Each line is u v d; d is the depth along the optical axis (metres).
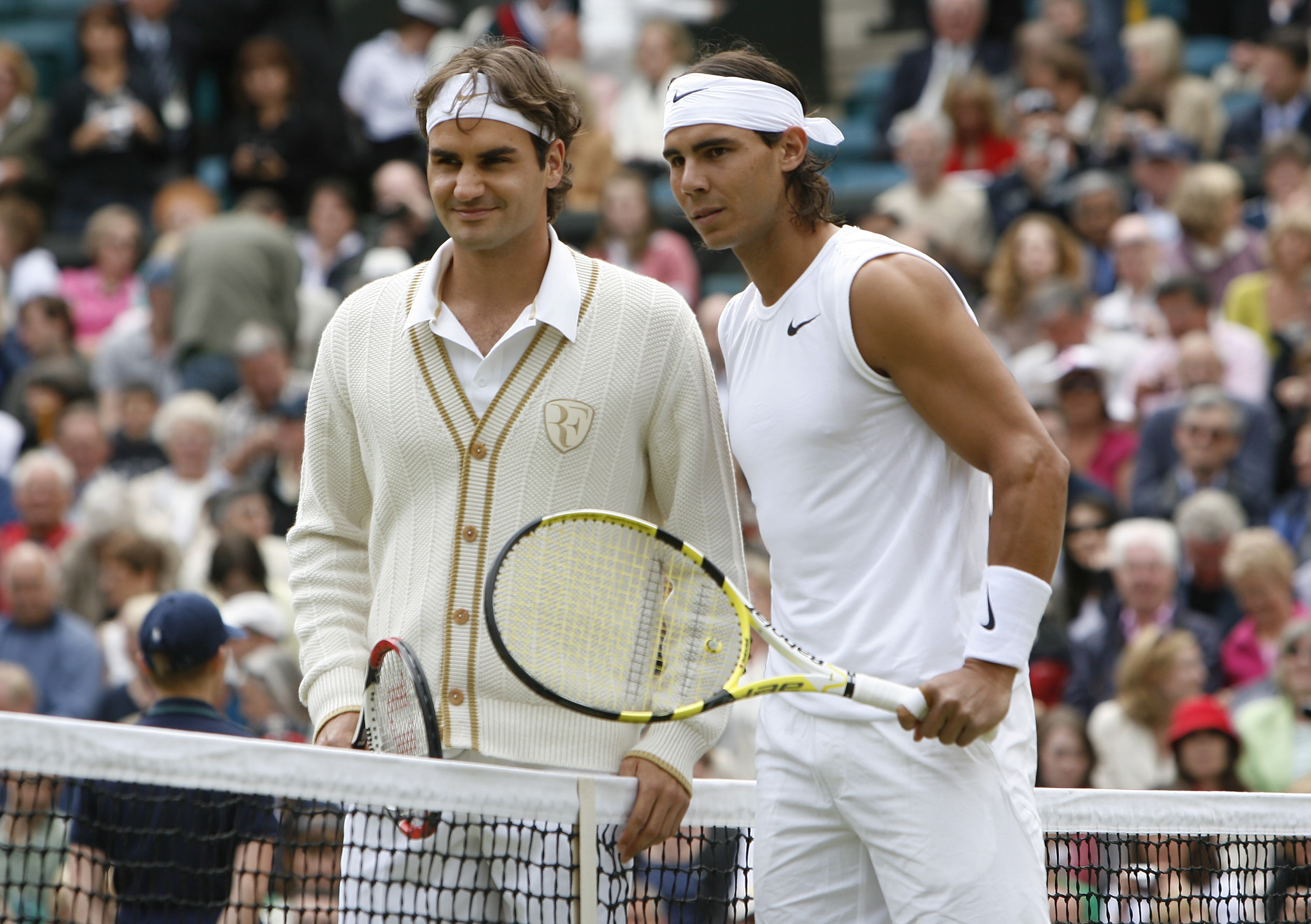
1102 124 39.09
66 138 44.03
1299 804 12.40
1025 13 44.44
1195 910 15.02
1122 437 28.58
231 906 11.29
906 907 9.89
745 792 11.27
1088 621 24.16
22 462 28.52
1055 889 12.33
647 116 40.56
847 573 10.07
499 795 9.89
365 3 51.88
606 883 10.59
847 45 51.69
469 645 10.23
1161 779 20.66
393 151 43.91
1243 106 40.91
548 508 10.34
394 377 10.56
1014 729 10.27
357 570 11.07
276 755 9.57
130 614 22.31
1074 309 30.34
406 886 10.53
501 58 10.23
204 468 29.47
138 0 45.72
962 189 36.62
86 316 39.03
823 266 10.16
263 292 34.53
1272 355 31.30
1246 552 23.02
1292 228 31.36
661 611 10.41
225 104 46.09
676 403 10.61
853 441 10.04
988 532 10.45
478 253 10.49
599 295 10.62
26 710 21.44
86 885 13.21
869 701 9.48
